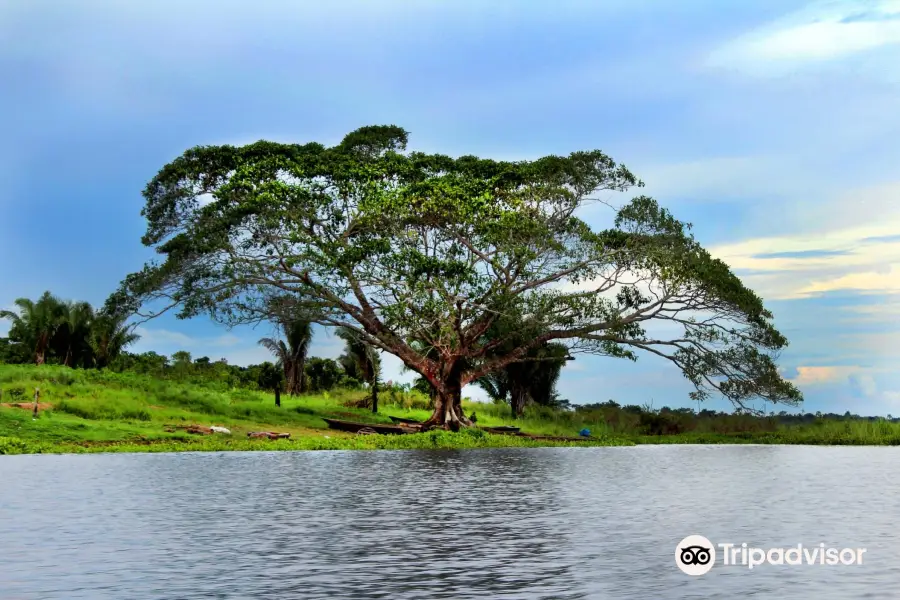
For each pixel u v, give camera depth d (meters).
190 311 39.47
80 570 10.10
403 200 38.88
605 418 56.59
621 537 12.52
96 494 17.44
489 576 9.87
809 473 24.20
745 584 9.58
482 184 40.72
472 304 40.41
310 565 10.42
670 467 26.41
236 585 9.39
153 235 40.91
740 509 15.84
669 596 9.02
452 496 17.69
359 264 39.41
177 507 15.60
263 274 40.31
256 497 17.23
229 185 38.41
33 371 42.00
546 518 14.47
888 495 18.31
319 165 39.50
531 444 40.38
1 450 27.52
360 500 16.88
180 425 36.75
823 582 9.69
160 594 9.00
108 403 37.75
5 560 10.67
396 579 9.70
